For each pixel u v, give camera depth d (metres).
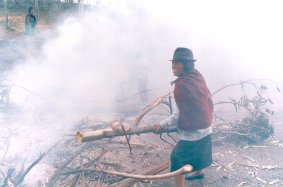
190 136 3.81
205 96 3.82
